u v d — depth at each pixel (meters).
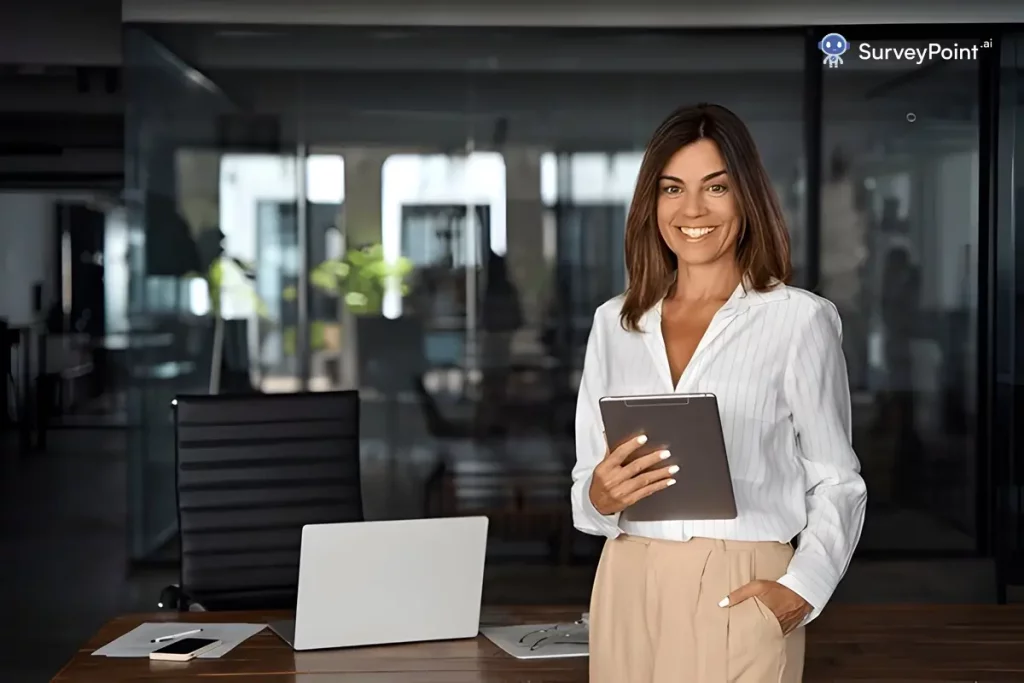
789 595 1.99
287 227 5.82
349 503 3.76
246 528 3.67
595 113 5.80
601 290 5.84
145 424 5.83
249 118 5.79
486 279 5.84
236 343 5.83
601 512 2.07
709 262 2.11
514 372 5.86
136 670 2.57
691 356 2.12
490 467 5.87
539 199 5.82
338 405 3.79
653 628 2.04
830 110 5.77
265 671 2.56
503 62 5.79
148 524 5.82
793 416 2.09
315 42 5.77
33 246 5.83
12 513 5.87
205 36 5.77
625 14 5.77
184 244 5.81
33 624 5.32
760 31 5.76
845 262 5.78
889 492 5.79
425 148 5.81
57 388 5.86
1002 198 5.74
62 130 5.82
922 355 5.79
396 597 2.74
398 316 5.85
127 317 5.84
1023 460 5.76
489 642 2.78
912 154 5.77
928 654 2.66
